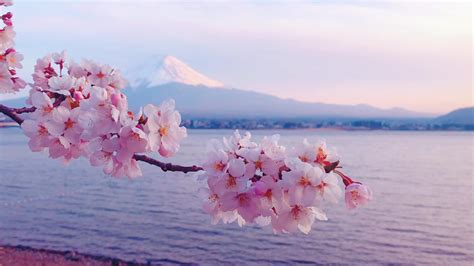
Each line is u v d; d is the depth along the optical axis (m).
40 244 31.78
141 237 34.62
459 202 54.56
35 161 108.44
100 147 2.45
